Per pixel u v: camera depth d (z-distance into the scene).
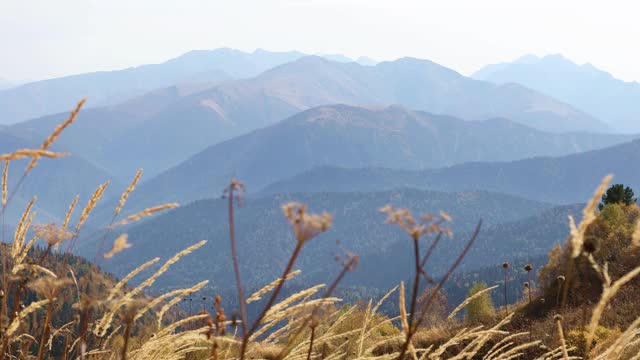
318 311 1.18
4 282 1.20
